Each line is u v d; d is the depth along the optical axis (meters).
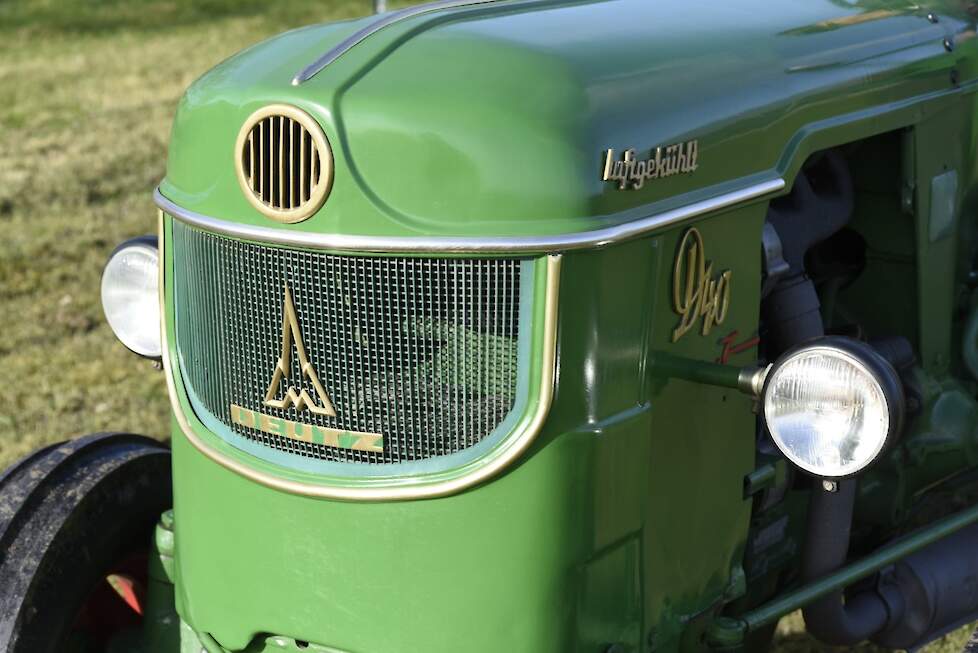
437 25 2.20
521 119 1.97
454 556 2.07
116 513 2.72
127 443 2.87
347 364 2.06
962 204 3.05
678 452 2.28
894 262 2.96
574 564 2.08
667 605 2.33
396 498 2.06
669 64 2.20
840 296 3.06
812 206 2.68
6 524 2.58
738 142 2.26
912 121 2.75
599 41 2.19
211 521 2.28
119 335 2.65
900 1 2.91
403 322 2.02
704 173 2.19
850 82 2.55
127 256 2.61
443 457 2.06
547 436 2.02
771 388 2.10
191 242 2.23
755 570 2.79
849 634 2.72
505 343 2.01
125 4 14.27
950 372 3.19
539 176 1.96
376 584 2.12
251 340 2.15
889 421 1.99
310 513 2.13
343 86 2.02
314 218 2.02
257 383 2.16
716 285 2.27
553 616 2.09
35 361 5.45
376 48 2.09
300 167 2.02
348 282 2.03
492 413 2.03
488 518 2.05
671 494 2.29
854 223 2.96
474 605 2.08
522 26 2.23
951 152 2.94
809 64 2.47
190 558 2.35
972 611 2.94
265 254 2.08
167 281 2.34
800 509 2.88
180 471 2.34
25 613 2.50
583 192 1.98
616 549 2.16
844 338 2.06
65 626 2.58
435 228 1.97
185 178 2.22
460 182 1.97
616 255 2.03
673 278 2.16
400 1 12.61
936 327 3.02
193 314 2.26
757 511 2.64
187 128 2.21
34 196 7.66
